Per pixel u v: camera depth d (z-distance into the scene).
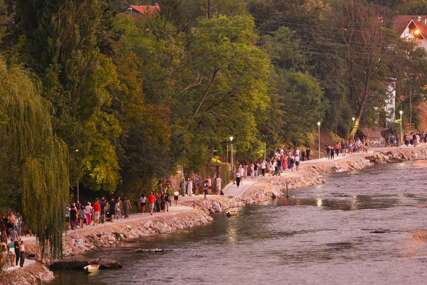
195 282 126.75
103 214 158.75
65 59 150.38
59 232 123.94
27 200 120.75
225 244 152.25
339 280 127.56
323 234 161.38
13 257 125.06
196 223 172.25
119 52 177.50
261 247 149.62
